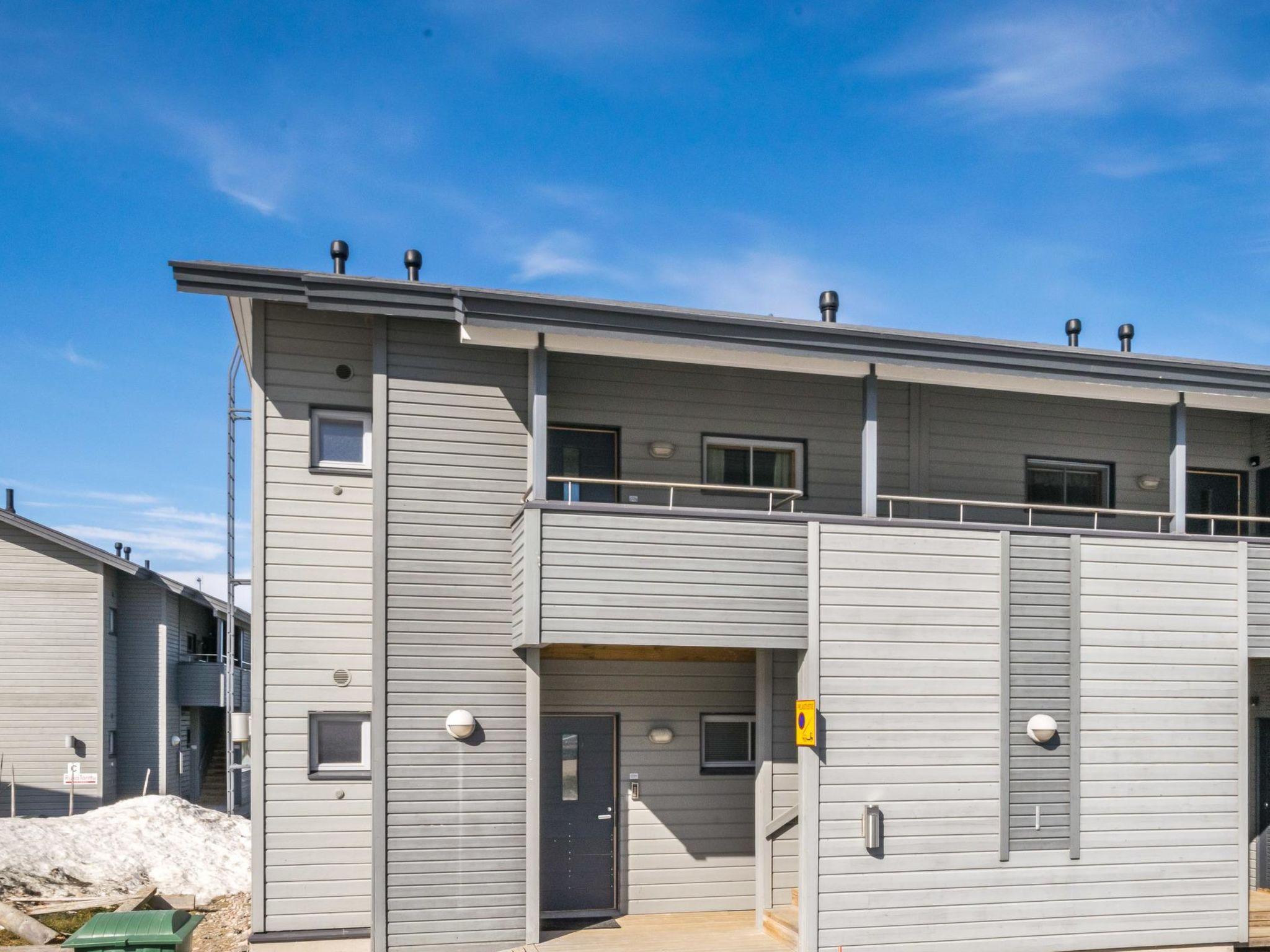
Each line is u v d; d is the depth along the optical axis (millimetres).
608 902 11109
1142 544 10812
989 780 10102
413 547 10172
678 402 11516
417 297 9789
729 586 9711
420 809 9914
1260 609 11094
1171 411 11492
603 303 9648
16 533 23156
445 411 10406
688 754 11453
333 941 9984
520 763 10242
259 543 10328
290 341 10547
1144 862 10430
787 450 11844
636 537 9578
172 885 13367
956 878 9930
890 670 9984
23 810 22469
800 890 9672
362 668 10477
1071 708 10406
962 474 12289
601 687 11273
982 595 10297
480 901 9945
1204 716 10773
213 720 31109
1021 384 11000
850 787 9773
